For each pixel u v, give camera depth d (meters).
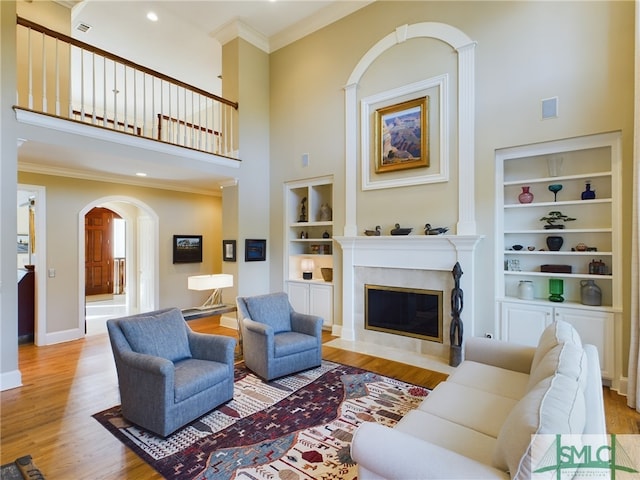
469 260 4.01
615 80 3.27
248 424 2.65
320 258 6.16
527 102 3.72
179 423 2.53
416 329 4.52
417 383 3.45
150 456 2.26
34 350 4.58
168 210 6.62
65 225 5.10
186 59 6.89
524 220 4.01
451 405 2.01
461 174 4.12
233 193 5.80
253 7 5.32
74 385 3.42
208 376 2.76
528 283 3.87
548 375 1.55
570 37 3.50
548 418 1.12
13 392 3.25
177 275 6.77
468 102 4.08
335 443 2.40
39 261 4.81
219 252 7.54
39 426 2.63
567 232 3.71
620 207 3.29
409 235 4.44
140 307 7.23
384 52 4.82
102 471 2.11
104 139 4.08
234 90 5.83
